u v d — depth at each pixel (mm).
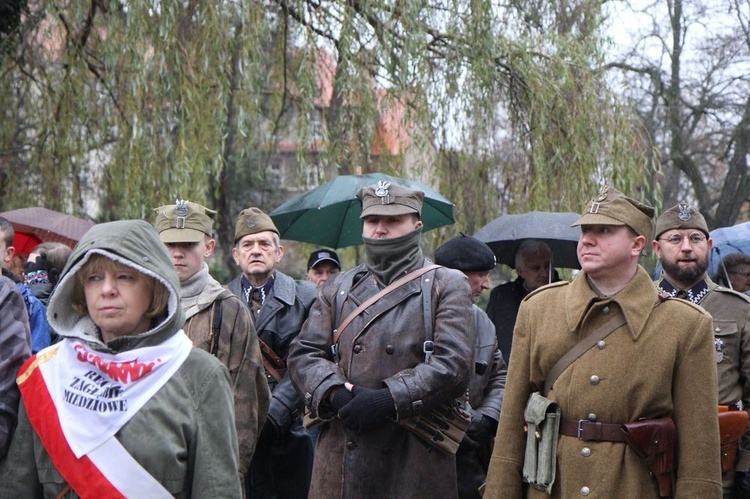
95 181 10633
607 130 10102
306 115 9656
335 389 3840
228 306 4094
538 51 10531
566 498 3328
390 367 3881
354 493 3881
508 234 6332
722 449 4035
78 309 2744
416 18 9430
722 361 4367
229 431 2645
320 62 10680
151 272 2619
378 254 4027
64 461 2502
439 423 3896
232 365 4008
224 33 8953
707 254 4676
